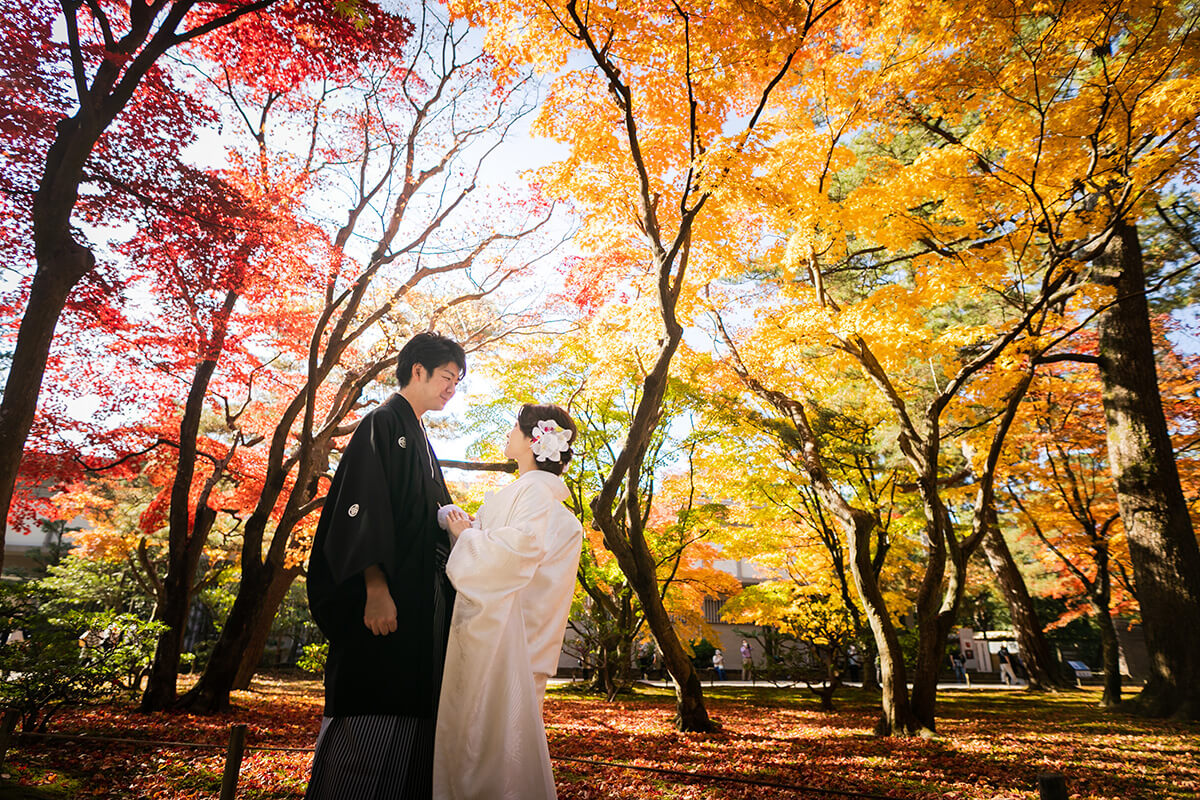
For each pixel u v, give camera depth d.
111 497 16.89
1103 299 9.48
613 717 11.14
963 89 8.16
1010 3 7.11
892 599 15.20
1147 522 12.23
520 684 1.89
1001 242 9.20
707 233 8.37
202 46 8.68
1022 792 5.96
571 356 12.75
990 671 28.56
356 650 1.99
